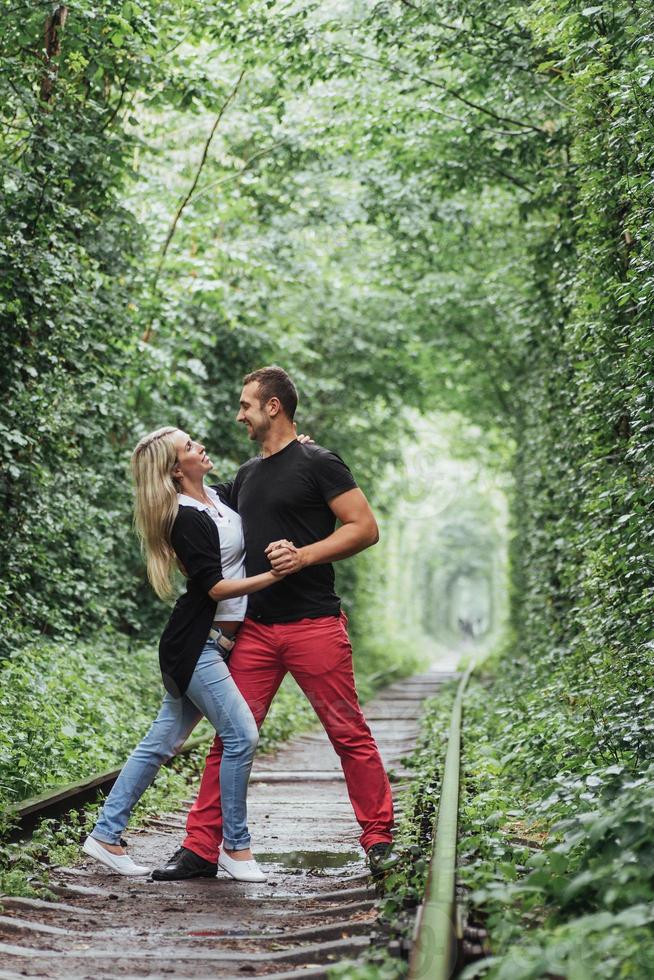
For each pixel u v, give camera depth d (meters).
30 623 13.73
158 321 17.31
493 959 3.70
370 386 29.22
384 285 27.19
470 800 7.93
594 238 10.85
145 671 15.47
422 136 16.25
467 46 13.89
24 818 6.95
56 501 13.60
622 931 3.75
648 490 8.50
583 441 12.20
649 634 8.82
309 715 19.14
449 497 53.25
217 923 5.38
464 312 27.78
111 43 13.06
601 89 10.31
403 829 7.37
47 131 12.78
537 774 8.85
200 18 14.16
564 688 11.47
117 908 5.67
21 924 5.04
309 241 24.98
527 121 15.53
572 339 12.05
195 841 6.53
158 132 18.67
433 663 55.53
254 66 15.42
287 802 10.40
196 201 19.16
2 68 11.96
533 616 19.16
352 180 19.67
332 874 6.77
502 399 31.53
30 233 12.70
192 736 12.33
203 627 6.40
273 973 4.42
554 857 4.69
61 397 13.35
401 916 4.66
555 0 10.41
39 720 9.17
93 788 8.27
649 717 7.81
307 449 6.54
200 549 6.34
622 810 4.75
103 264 15.23
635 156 9.35
